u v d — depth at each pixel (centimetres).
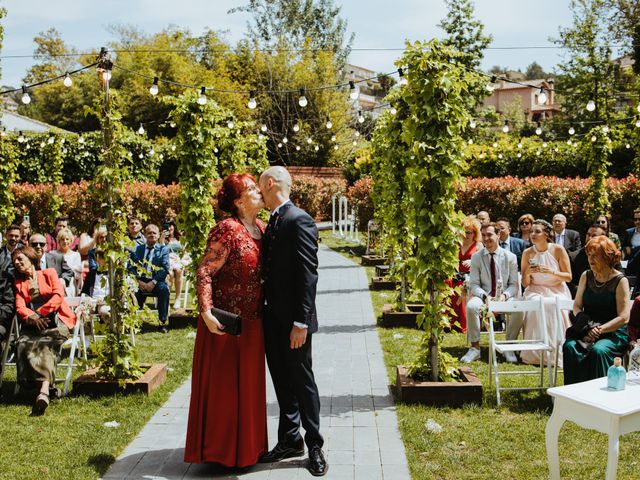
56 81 4494
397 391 587
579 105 3484
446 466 427
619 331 554
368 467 426
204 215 904
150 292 900
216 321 400
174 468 430
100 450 457
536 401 562
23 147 2286
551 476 387
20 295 609
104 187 598
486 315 606
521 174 2262
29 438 485
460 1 3075
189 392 605
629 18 3127
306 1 4247
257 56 3597
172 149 891
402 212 908
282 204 426
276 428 509
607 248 555
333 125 3381
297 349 420
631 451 452
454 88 562
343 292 1197
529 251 721
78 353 726
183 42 4453
